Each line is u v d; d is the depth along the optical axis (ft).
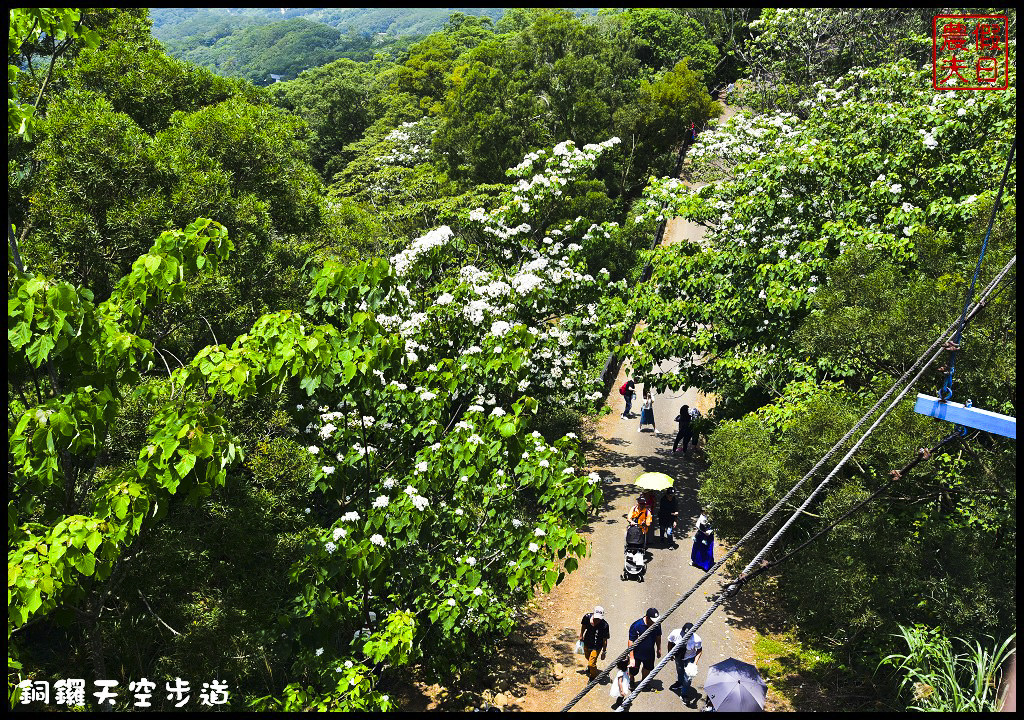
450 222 84.33
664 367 105.81
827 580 43.55
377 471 43.78
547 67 151.64
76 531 23.66
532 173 82.17
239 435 41.93
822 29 130.31
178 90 67.62
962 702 30.19
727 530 57.82
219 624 35.60
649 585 61.72
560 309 71.31
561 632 56.80
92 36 31.58
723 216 75.25
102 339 26.09
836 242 63.00
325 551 36.22
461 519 42.57
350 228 90.79
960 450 42.27
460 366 50.03
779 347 63.67
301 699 32.48
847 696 47.85
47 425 24.03
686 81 149.89
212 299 48.91
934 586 39.70
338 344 30.96
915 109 68.33
